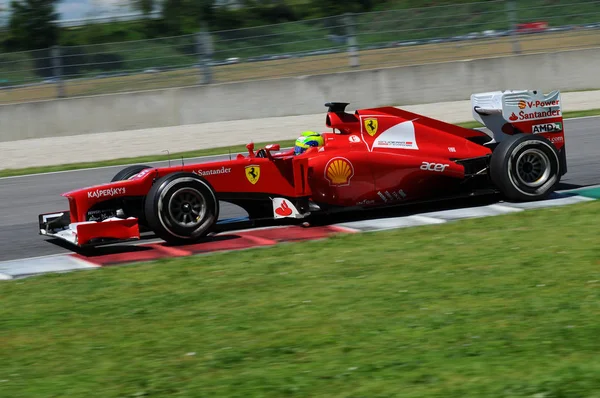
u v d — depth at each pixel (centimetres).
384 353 1292
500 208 2514
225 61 5716
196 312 1605
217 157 4097
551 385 1114
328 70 5803
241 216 2708
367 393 1135
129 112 5369
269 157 2381
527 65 5716
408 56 5912
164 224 2220
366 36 5888
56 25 8638
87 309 1675
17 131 5247
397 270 1825
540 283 1631
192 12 8838
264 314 1558
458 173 2519
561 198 2608
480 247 1992
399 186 2491
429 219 2436
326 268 1892
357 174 2441
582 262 1770
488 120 2708
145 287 1827
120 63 5612
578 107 5028
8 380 1280
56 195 3350
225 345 1389
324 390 1159
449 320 1434
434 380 1166
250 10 9162
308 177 2398
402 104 5616
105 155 4497
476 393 1109
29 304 1744
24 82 5500
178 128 5291
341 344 1351
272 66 5753
